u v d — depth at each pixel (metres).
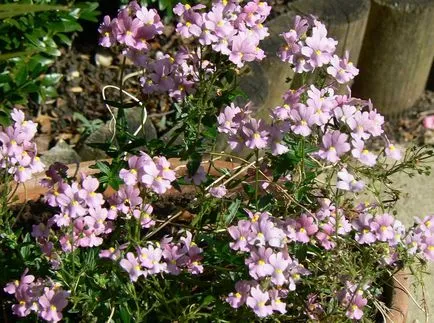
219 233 0.36
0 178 0.40
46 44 0.57
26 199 0.42
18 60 0.56
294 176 0.39
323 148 0.33
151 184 0.32
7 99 0.54
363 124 0.33
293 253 0.35
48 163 0.52
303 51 0.35
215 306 0.34
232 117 0.35
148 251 0.32
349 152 0.34
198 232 0.36
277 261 0.32
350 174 0.35
